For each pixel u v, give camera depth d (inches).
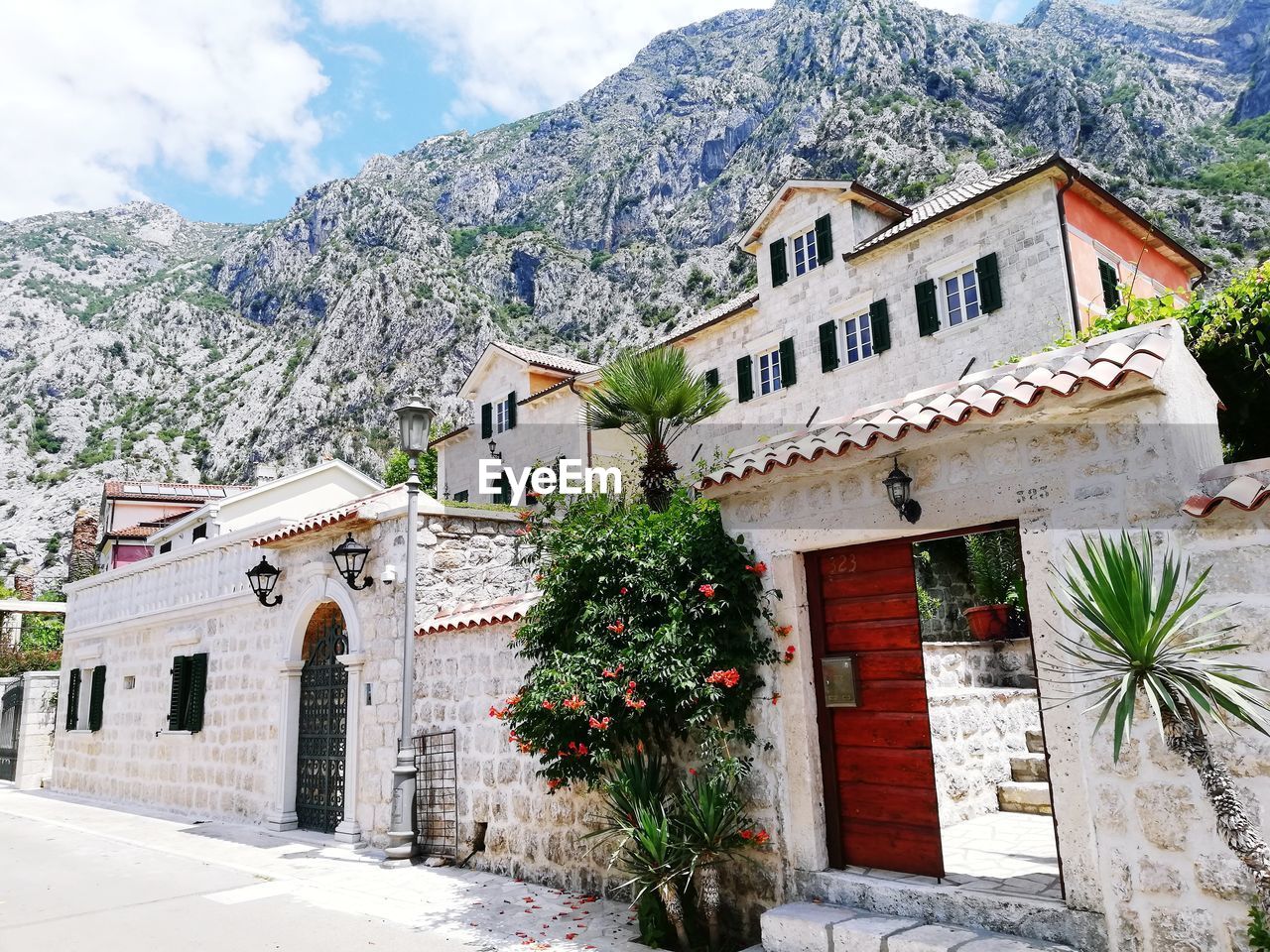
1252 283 224.4
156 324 4628.4
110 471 3644.2
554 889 299.0
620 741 251.3
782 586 237.3
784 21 6097.4
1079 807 171.8
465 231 4913.9
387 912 276.4
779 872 226.8
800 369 919.0
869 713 223.6
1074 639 175.6
